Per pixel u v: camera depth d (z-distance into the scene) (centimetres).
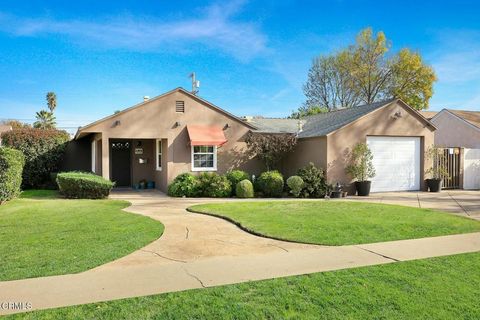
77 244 895
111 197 1948
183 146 2148
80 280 656
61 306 547
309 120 2925
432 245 913
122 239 947
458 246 905
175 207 1548
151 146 2514
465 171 2395
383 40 4959
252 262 770
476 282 662
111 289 614
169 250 862
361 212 1370
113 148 2545
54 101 7431
